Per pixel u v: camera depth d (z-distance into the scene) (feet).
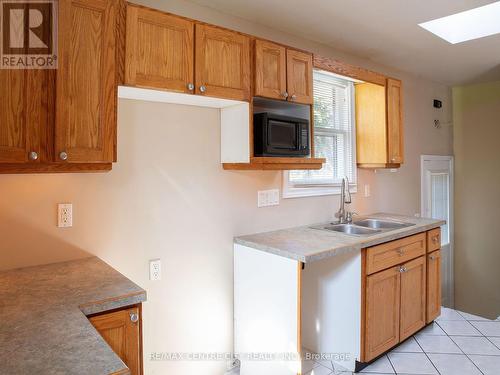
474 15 9.20
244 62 6.84
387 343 8.14
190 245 7.39
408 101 13.16
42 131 4.71
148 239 6.83
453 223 15.66
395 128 10.64
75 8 4.91
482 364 7.89
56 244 5.89
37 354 3.13
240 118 7.22
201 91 6.21
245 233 8.29
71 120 4.88
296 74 7.77
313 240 7.68
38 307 4.16
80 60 4.95
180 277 7.25
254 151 7.22
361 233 9.25
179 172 7.20
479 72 13.02
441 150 14.96
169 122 7.07
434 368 7.76
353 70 9.40
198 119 7.45
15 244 5.54
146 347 6.86
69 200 6.00
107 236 6.37
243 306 7.79
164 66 5.79
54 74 4.76
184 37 6.02
